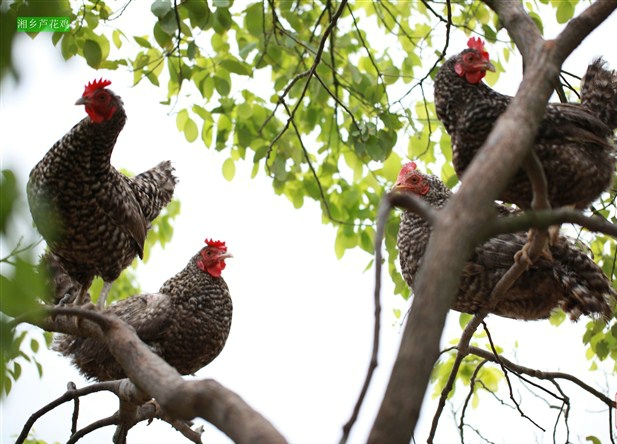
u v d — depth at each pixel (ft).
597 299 21.44
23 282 9.38
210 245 26.78
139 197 25.14
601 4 13.61
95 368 24.88
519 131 10.64
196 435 22.90
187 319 25.63
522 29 14.43
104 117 21.04
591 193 20.48
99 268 22.94
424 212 10.18
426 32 36.35
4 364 10.17
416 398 8.56
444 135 34.83
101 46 29.58
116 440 22.31
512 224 10.12
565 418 21.94
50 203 21.35
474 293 22.16
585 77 21.52
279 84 35.86
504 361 21.88
